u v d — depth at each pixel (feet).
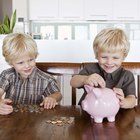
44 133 2.25
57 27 15.34
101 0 14.48
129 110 3.08
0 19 14.62
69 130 2.33
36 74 4.10
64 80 5.45
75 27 15.39
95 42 3.36
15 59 3.59
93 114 2.58
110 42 3.21
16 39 3.58
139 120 2.66
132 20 14.84
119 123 2.55
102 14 14.58
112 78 3.74
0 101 3.30
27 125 2.49
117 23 15.30
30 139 2.11
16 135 2.20
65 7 14.56
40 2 14.44
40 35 12.45
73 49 5.79
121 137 2.15
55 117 2.77
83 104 2.63
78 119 2.69
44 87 4.10
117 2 14.51
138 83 4.16
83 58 5.78
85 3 14.52
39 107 3.24
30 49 3.58
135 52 5.55
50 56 5.81
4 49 3.64
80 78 3.42
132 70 4.16
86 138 2.12
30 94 4.11
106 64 3.43
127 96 3.35
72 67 4.28
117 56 3.33
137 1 14.51
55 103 3.34
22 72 3.79
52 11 14.55
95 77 2.96
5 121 2.64
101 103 2.54
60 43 5.80
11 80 4.10
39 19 14.58
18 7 13.74
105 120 2.64
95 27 15.39
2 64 5.55
